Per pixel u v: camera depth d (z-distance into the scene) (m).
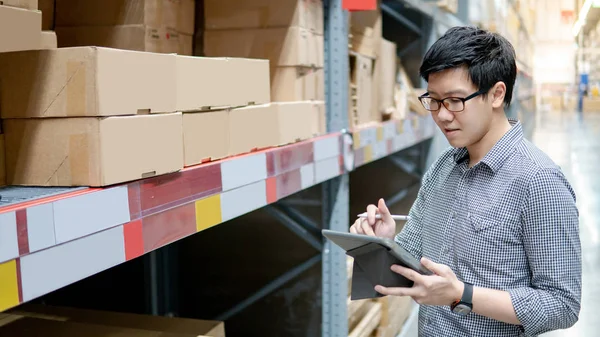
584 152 13.30
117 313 2.03
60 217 1.09
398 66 4.52
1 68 1.27
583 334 4.14
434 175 1.75
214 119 1.67
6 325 1.87
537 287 1.46
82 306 3.08
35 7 1.19
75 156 1.23
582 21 17.25
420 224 1.81
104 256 1.20
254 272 2.95
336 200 2.71
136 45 1.88
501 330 1.53
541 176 1.43
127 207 1.28
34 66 1.25
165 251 3.10
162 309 3.11
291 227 2.82
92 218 1.17
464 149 1.62
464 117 1.42
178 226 1.46
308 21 2.35
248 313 2.99
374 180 5.34
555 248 1.42
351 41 3.12
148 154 1.34
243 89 1.83
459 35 1.41
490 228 1.49
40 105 1.25
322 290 2.79
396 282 1.42
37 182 1.27
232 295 3.04
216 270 3.05
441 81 1.42
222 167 1.65
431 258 1.67
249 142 1.87
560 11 27.66
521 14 13.68
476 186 1.54
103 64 1.21
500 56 1.42
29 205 1.04
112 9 1.89
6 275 0.97
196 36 2.50
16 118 1.28
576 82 28.56
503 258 1.49
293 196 2.79
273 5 2.25
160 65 1.40
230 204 1.69
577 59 27.95
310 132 2.31
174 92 1.45
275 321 2.92
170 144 1.42
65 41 1.96
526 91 17.44
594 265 5.59
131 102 1.29
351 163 2.72
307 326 2.87
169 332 1.87
